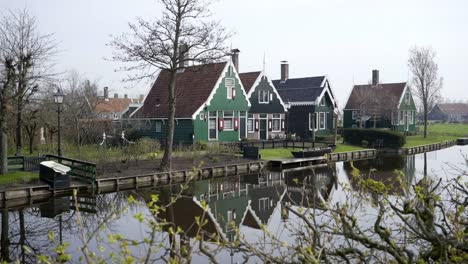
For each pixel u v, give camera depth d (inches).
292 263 152.5
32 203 604.1
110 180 706.8
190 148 1037.2
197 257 340.5
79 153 849.5
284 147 1263.5
